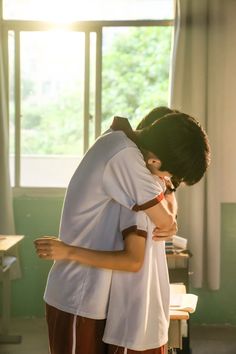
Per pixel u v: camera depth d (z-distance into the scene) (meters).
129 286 1.70
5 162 5.01
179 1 4.78
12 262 4.52
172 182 1.80
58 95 5.23
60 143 5.26
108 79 5.21
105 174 1.67
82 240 1.71
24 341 4.60
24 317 5.18
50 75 5.21
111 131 1.74
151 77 5.29
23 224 5.14
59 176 5.26
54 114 5.25
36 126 5.26
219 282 4.96
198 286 4.85
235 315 5.05
